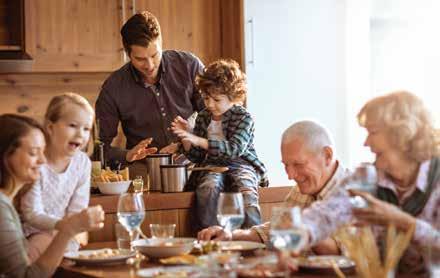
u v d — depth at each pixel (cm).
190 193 411
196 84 443
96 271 265
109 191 398
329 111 664
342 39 668
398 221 227
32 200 325
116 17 577
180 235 409
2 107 584
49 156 340
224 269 220
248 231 316
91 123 348
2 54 553
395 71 660
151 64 455
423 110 245
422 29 641
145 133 479
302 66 653
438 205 241
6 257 274
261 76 638
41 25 558
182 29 599
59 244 279
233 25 608
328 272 244
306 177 290
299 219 221
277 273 235
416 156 242
